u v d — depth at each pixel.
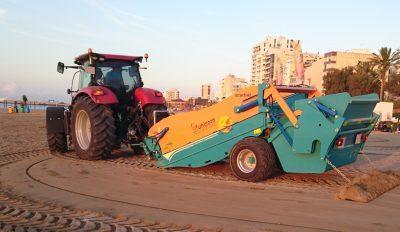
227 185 6.69
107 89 9.27
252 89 7.18
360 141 7.25
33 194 6.07
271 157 6.89
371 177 6.80
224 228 4.51
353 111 6.50
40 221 4.71
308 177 7.39
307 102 6.47
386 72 62.16
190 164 7.78
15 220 4.74
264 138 7.07
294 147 6.61
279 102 6.77
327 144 6.34
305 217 4.95
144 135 9.66
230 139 7.33
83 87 10.52
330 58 106.88
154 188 6.47
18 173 7.71
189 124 7.78
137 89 10.01
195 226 4.57
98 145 9.05
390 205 5.55
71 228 4.46
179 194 6.08
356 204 5.58
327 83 66.88
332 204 5.56
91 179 7.17
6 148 11.56
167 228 4.51
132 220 4.79
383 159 10.67
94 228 4.47
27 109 49.88
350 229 4.53
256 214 5.06
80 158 9.53
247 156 7.04
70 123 10.02
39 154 10.43
